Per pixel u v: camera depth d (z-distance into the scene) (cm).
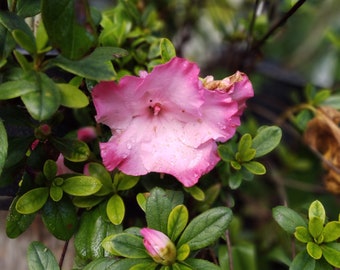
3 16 16
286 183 31
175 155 18
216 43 35
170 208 17
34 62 15
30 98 14
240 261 25
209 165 18
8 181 17
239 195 27
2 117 17
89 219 18
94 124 20
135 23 25
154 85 17
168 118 18
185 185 17
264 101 33
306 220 19
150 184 19
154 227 17
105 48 16
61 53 15
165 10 31
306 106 26
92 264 17
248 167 19
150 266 16
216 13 32
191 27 33
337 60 39
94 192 17
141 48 23
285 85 33
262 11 29
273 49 38
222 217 17
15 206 17
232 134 18
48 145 18
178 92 17
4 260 23
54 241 23
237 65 29
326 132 25
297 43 38
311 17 37
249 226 32
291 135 33
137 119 18
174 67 17
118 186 19
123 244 16
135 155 18
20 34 15
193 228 17
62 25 15
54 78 17
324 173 28
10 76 16
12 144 17
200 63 34
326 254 17
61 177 18
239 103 18
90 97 19
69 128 22
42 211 18
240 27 31
